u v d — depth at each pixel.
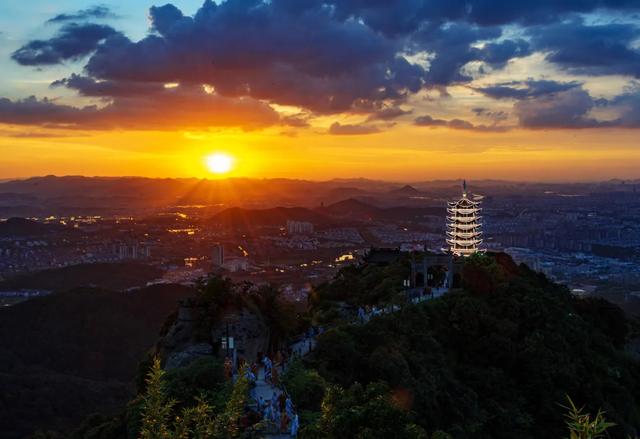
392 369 68.69
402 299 96.31
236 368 61.25
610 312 123.31
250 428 45.00
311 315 106.50
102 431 62.00
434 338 88.75
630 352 125.12
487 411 80.81
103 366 182.75
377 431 39.81
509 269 128.12
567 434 83.88
